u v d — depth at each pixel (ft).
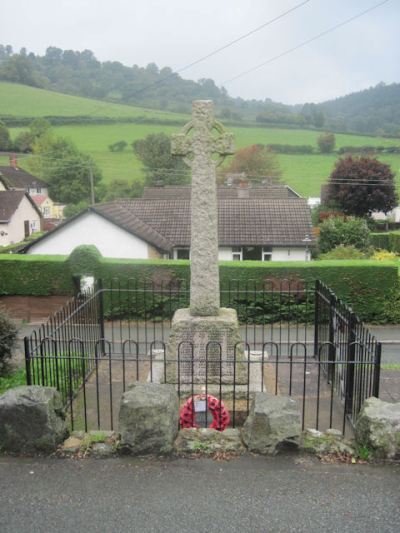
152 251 78.48
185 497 14.52
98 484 15.14
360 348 22.41
